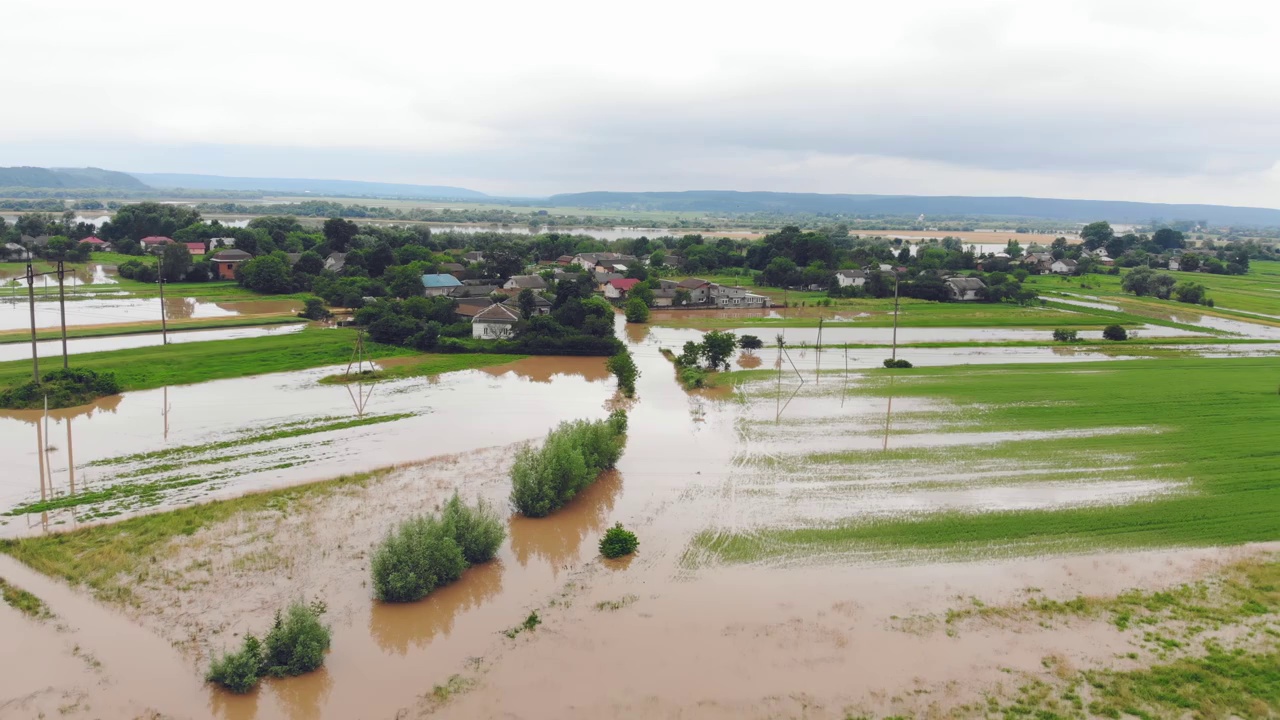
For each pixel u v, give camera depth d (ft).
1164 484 157.48
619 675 95.86
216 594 112.27
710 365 275.18
